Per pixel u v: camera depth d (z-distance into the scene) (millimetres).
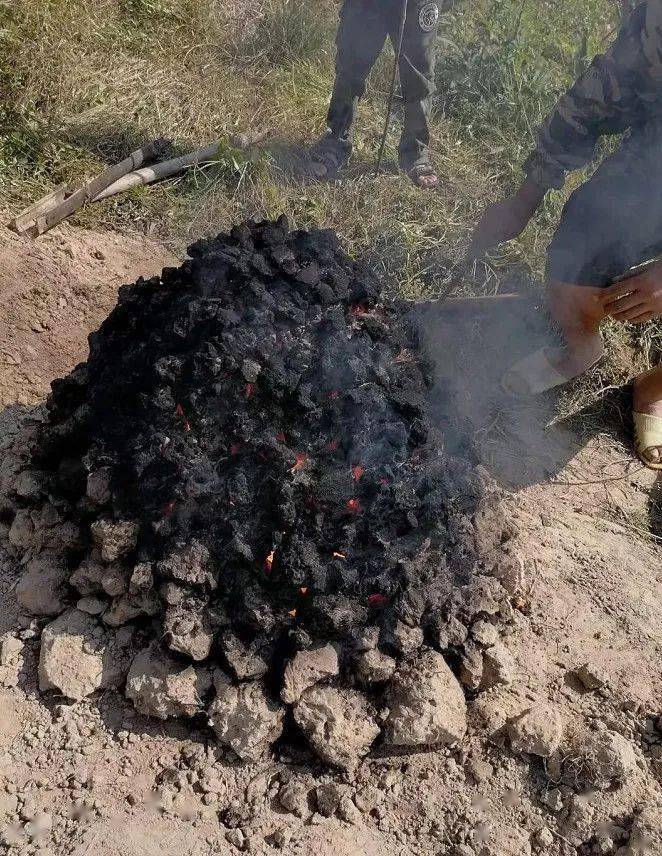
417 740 2023
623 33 2520
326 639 2059
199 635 2010
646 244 2811
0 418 2633
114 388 2195
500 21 5016
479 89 4652
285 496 1989
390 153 4121
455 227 3771
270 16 4660
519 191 2945
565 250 2881
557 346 3232
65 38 4004
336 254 2287
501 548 2414
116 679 2080
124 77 4027
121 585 2094
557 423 3188
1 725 2006
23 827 1866
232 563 2043
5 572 2268
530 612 2461
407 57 3719
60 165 3506
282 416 2061
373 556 2082
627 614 2539
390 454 2111
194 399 2037
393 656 2115
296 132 4129
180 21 4508
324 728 2002
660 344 3521
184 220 3488
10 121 3547
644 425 3143
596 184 2836
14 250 3125
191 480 2025
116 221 3420
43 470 2344
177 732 2057
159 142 3680
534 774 2111
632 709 2273
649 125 2670
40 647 2141
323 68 4637
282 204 3600
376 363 2150
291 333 2076
